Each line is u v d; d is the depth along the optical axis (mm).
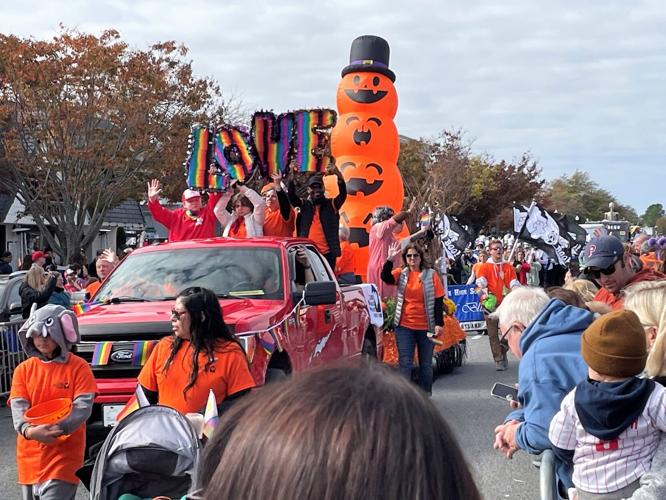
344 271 11539
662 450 3043
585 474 3145
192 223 9492
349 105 18469
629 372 3008
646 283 3695
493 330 12398
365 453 1118
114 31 23453
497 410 9312
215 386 4816
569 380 3463
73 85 22922
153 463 2945
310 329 7301
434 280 9094
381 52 18750
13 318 11398
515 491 6324
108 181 25625
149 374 4973
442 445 1176
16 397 4832
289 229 9781
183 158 24625
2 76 22297
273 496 1114
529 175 57469
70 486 4820
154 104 23625
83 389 4840
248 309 6660
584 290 5805
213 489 1182
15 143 22781
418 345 9227
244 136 9523
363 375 1234
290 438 1138
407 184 48188
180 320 4855
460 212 50938
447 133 51812
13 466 7281
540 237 18484
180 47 24391
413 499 1118
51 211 25188
